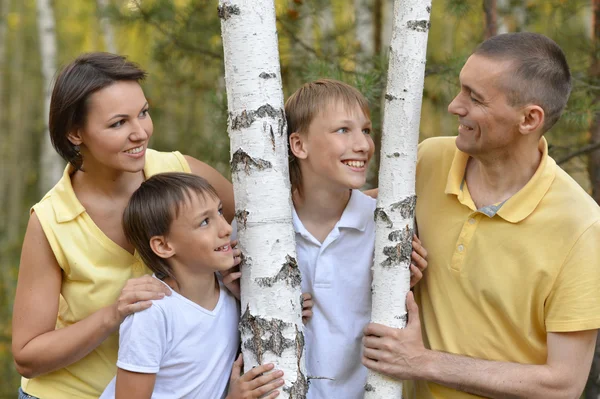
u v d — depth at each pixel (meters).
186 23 3.85
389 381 1.85
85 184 1.96
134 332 1.80
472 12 3.76
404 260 1.82
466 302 1.92
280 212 1.76
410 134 1.79
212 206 1.86
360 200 2.06
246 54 1.74
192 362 1.88
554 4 3.81
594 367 3.09
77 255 1.91
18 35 8.65
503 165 1.89
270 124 1.75
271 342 1.75
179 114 5.73
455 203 1.97
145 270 1.97
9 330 5.82
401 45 1.77
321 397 1.99
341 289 2.01
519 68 1.79
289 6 3.72
